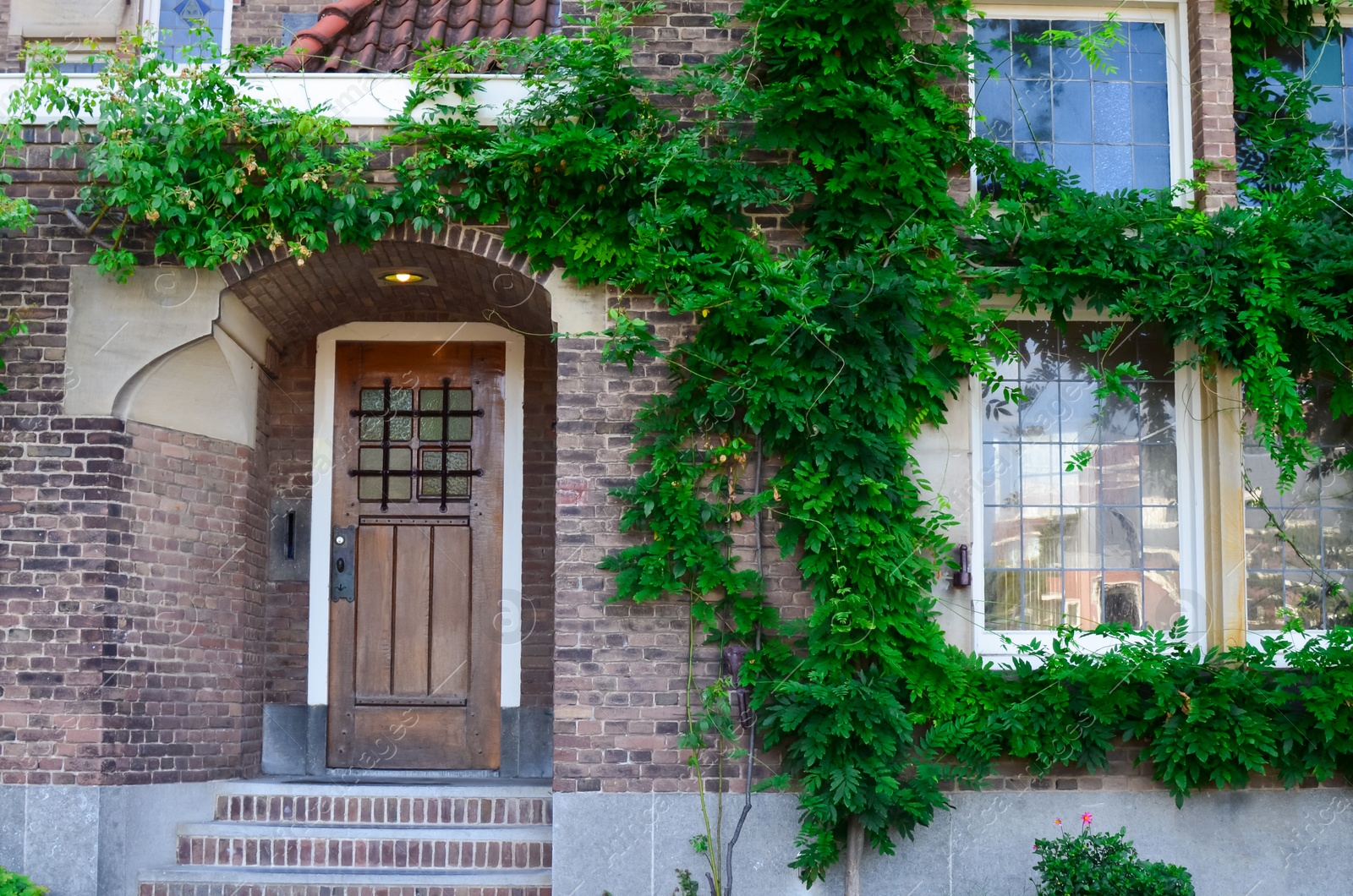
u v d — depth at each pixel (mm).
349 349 7621
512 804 6641
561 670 6117
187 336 6297
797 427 5910
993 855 6102
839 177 6219
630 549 6051
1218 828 6164
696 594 6109
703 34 6496
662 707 6090
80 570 6105
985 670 6105
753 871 6004
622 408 6250
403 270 6727
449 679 7457
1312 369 6555
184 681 6551
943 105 6301
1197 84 6754
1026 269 6230
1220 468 6453
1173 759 5965
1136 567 6578
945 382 6211
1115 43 6914
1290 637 6500
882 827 5918
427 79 6164
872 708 5750
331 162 6176
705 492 6188
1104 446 6652
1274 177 6863
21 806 5938
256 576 7258
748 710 6016
